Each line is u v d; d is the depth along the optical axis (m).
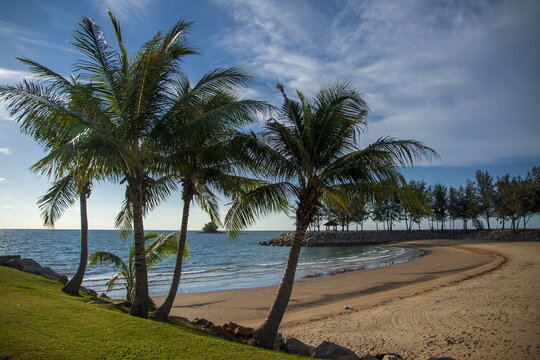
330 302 14.17
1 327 4.70
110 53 7.20
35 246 55.38
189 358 4.24
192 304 14.28
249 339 7.25
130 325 5.52
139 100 7.07
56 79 6.95
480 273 17.55
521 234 53.53
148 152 7.78
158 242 10.79
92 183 10.54
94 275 23.98
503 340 6.68
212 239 119.75
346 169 7.00
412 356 6.40
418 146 6.36
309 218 7.53
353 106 7.16
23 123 6.70
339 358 5.86
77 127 6.89
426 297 11.96
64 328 4.98
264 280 22.14
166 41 7.27
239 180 8.67
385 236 74.88
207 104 8.24
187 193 8.90
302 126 7.60
